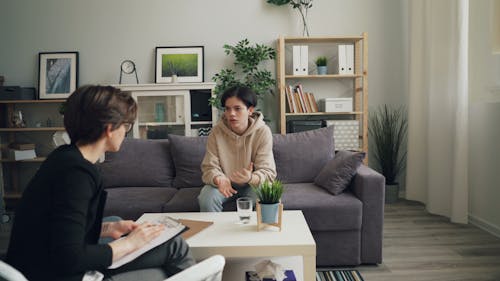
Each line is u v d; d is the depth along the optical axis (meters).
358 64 3.67
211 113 3.58
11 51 3.78
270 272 1.31
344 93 3.80
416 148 3.37
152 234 1.10
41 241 0.89
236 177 1.94
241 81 3.79
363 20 3.73
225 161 2.21
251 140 2.21
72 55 3.76
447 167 3.00
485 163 2.75
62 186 0.89
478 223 2.80
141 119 3.53
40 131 3.81
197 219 1.69
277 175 2.57
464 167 2.80
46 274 0.90
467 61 2.76
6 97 3.51
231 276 1.52
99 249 0.95
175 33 3.77
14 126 3.66
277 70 3.76
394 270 2.04
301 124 3.51
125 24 3.76
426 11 3.14
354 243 2.07
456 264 2.10
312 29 3.74
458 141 2.80
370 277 1.96
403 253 2.28
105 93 0.98
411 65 3.35
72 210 0.88
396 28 3.73
